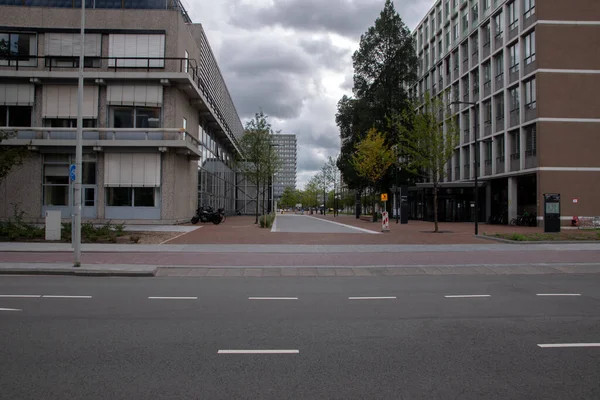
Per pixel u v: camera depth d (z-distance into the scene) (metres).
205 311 7.61
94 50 28.36
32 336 5.97
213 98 48.75
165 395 4.06
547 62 31.34
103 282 10.80
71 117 27.95
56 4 29.19
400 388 4.25
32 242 18.30
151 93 28.00
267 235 23.19
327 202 116.81
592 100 31.25
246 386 4.28
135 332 6.21
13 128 26.12
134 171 27.94
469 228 31.73
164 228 25.95
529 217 33.38
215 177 44.41
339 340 5.87
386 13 48.09
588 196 30.95
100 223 27.45
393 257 15.20
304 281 11.15
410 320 7.00
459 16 45.97
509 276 12.01
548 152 31.08
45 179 28.08
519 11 33.78
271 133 37.38
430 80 55.59
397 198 47.69
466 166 45.41
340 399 4.00
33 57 28.12
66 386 4.26
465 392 4.16
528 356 5.21
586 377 4.55
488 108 40.03
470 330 6.39
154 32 28.42
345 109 51.97
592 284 10.59
